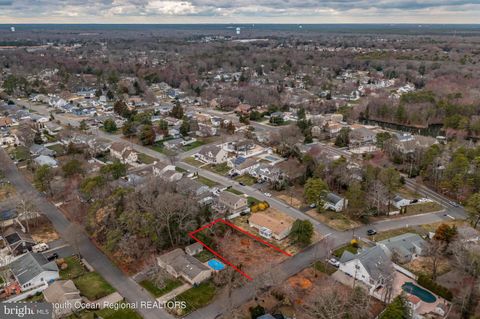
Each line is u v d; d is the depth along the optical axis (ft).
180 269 211.00
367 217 275.18
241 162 366.84
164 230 237.25
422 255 230.89
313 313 179.01
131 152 384.06
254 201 299.79
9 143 432.66
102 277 211.82
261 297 194.39
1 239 247.70
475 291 195.62
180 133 467.52
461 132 466.70
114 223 233.14
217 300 193.57
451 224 268.82
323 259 228.02
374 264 205.36
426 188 329.11
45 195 309.83
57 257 229.86
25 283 199.21
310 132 451.12
